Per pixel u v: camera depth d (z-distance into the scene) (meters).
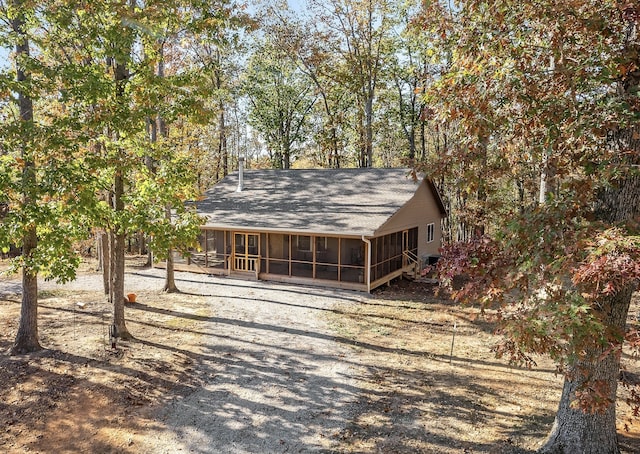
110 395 9.14
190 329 13.41
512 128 6.46
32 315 11.29
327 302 16.83
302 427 8.01
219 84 30.31
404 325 14.05
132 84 11.41
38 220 9.50
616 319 6.21
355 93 34.03
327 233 18.36
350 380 9.98
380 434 7.76
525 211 6.30
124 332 12.43
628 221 5.16
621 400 8.87
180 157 13.05
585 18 5.37
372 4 29.66
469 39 6.33
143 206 12.02
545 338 5.14
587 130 5.36
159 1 10.95
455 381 9.94
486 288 5.94
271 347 11.98
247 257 21.47
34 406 8.63
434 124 6.94
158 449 7.32
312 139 38.56
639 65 5.61
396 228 20.34
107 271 17.84
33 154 10.09
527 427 7.94
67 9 10.26
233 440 7.59
